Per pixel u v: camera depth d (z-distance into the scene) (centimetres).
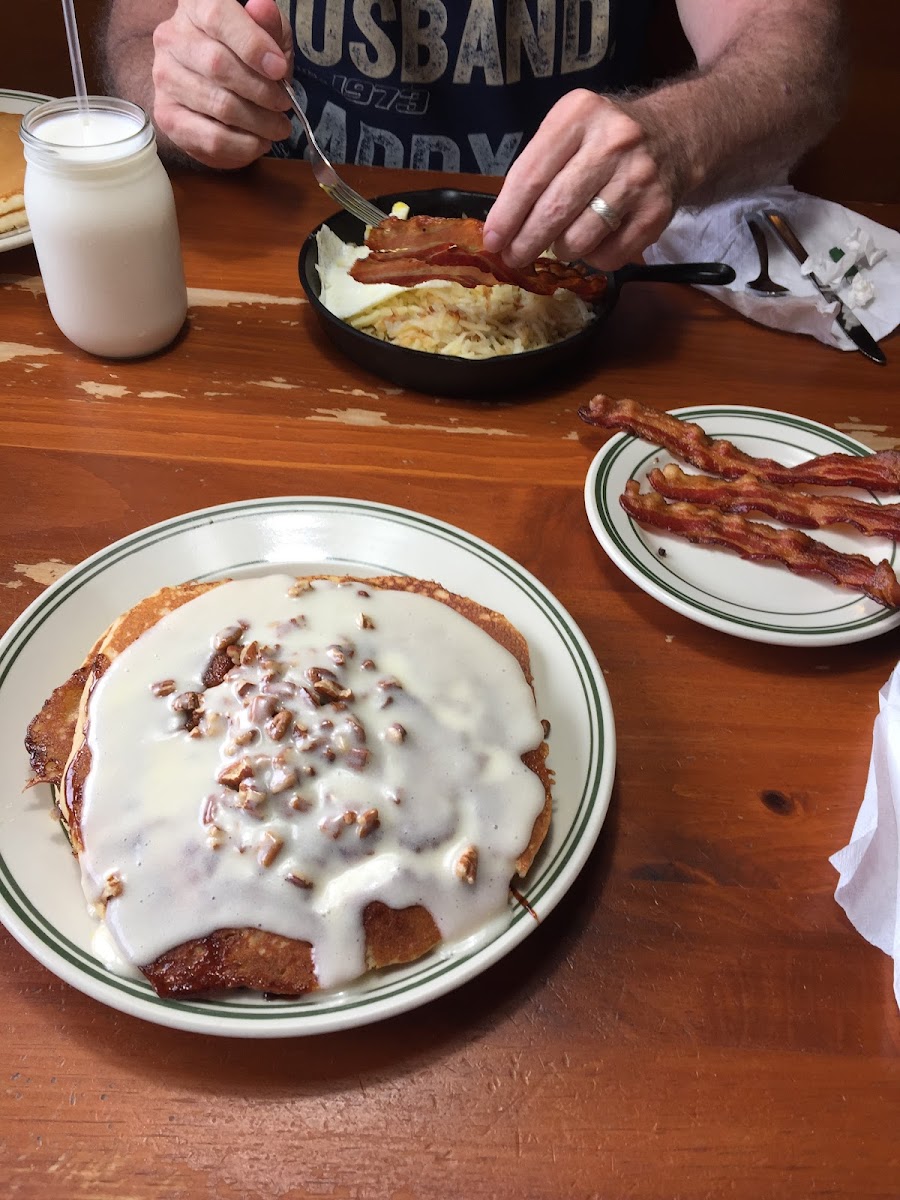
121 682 37
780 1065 33
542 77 94
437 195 71
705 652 48
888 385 67
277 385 62
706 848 40
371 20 88
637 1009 35
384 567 47
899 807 36
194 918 32
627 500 53
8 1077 31
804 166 119
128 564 45
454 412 61
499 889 34
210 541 47
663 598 47
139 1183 29
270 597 40
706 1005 35
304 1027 30
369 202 67
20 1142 30
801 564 50
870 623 47
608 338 69
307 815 33
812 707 46
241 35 65
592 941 36
